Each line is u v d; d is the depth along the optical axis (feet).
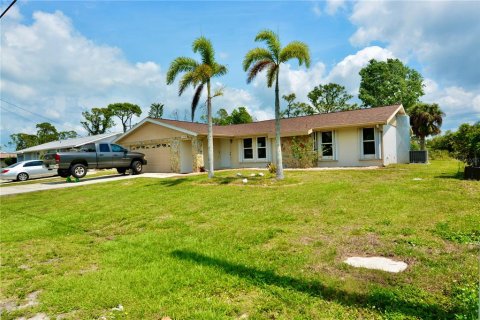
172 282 13.25
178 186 42.52
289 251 16.10
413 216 20.61
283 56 39.83
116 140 79.87
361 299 10.84
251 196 32.07
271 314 10.32
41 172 84.23
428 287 11.27
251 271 13.76
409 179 37.60
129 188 45.37
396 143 65.31
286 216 23.15
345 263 13.89
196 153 66.39
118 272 14.74
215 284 12.76
